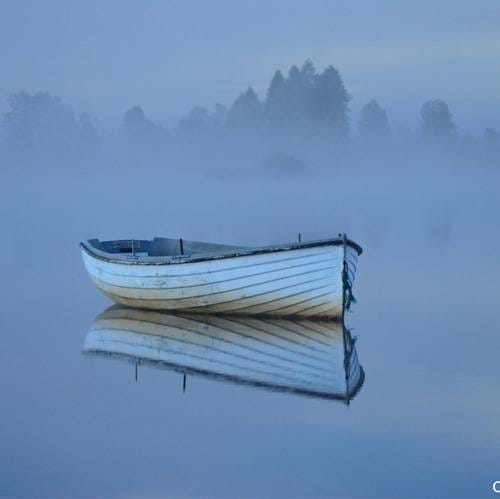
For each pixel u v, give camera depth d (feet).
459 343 66.39
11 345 68.13
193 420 50.57
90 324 75.00
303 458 45.21
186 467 44.21
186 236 141.59
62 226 166.71
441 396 53.83
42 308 82.84
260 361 61.72
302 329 70.18
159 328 71.77
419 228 147.84
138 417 51.13
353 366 60.34
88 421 50.75
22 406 53.42
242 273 69.87
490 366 60.03
